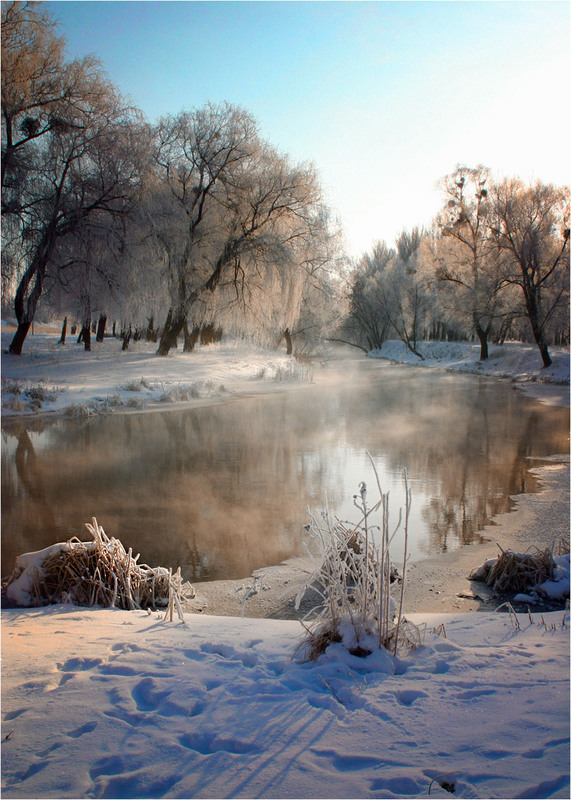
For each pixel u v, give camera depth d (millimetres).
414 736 2584
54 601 6020
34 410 21344
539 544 8227
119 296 26781
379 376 44469
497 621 4887
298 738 2602
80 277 25953
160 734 2676
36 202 24203
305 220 37031
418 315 70062
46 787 2264
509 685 3121
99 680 3400
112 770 2400
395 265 77000
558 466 13359
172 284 32312
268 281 34688
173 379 30047
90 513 9586
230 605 6148
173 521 9156
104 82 25281
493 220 44625
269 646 4117
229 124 33000
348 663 3543
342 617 3863
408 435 17578
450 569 7309
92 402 23109
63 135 24688
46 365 30703
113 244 26219
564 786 2129
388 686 3186
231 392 29625
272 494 10805
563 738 2477
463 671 3408
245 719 2807
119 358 34562
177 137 32750
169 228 29156
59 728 2779
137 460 13836
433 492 11125
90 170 25938
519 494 10969
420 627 4652
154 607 6035
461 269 49688
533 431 18453
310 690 3164
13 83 22484
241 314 35156
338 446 15703
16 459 13961
